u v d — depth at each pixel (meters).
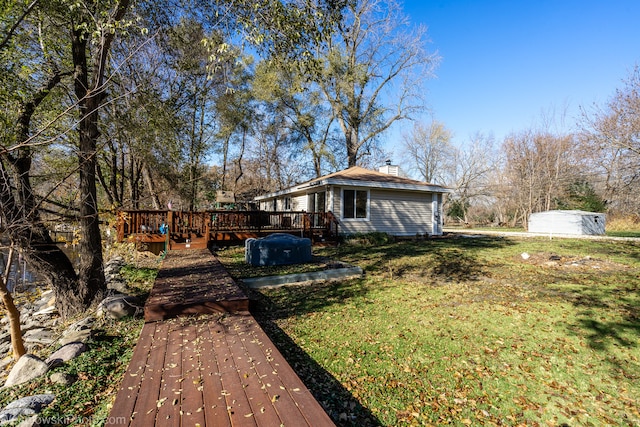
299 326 4.48
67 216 4.60
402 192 15.33
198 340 3.30
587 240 13.20
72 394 2.76
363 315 4.89
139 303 5.23
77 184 5.33
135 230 10.25
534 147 24.67
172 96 7.56
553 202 24.70
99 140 6.25
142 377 2.47
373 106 22.59
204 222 11.15
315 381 3.08
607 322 4.35
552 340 3.92
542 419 2.60
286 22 4.19
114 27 3.88
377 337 4.09
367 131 23.14
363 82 20.97
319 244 12.45
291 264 8.56
